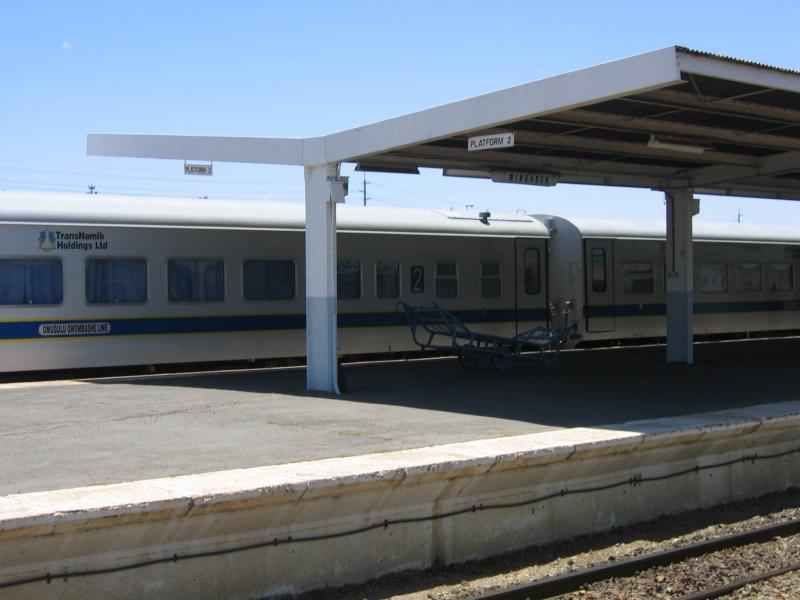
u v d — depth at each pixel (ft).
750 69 33.78
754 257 93.56
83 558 20.21
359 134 44.47
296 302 64.90
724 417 35.01
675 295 64.08
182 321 60.03
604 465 29.66
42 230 55.47
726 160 55.98
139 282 58.65
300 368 62.08
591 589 24.22
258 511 22.34
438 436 32.07
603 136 47.85
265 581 22.77
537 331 62.75
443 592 23.98
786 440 36.27
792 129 46.06
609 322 81.30
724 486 33.94
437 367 62.75
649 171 60.18
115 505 20.11
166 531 21.11
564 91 35.70
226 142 47.88
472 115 39.50
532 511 28.04
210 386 50.03
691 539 29.45
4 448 30.32
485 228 74.64
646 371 58.65
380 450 29.12
